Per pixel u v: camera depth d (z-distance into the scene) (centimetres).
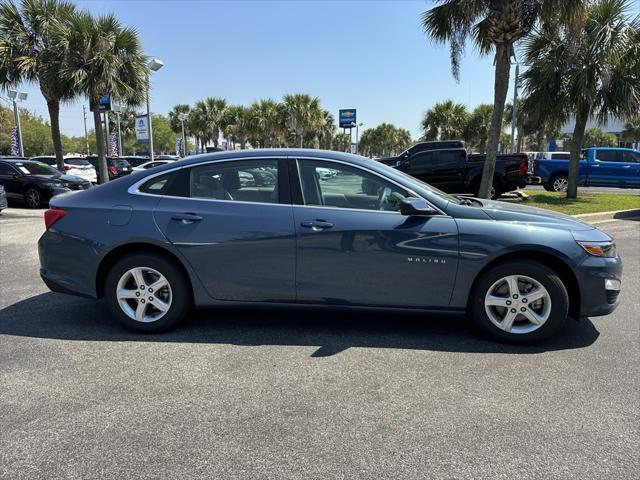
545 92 1369
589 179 1891
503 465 249
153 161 2148
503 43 1060
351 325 455
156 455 258
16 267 696
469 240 391
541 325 396
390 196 409
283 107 3962
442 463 250
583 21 1051
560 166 1888
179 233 414
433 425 286
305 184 416
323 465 249
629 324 459
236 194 421
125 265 424
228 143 4650
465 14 1050
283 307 420
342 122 3719
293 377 348
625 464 249
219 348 401
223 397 319
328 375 351
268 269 411
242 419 293
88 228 425
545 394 322
